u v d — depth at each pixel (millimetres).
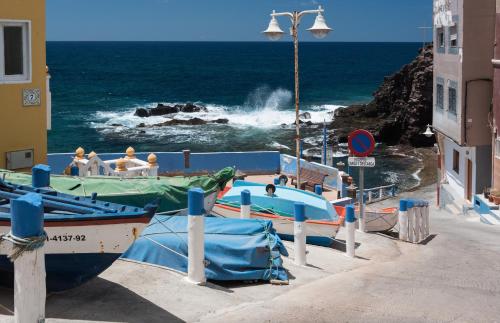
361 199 16500
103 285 8609
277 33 19047
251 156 27906
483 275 11266
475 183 26531
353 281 10203
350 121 64750
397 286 9875
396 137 55406
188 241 9086
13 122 13766
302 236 11336
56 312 7469
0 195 8383
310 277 10578
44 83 14289
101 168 18766
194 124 66000
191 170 27219
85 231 7535
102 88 108062
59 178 13500
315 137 57500
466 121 25922
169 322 7375
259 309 8102
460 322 7844
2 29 13336
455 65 26672
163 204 13109
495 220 22797
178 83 118875
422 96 53219
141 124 65750
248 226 10344
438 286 10023
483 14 25312
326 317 7832
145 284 8758
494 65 24609
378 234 17094
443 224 22672
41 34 14078
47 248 7566
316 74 142750
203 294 8617
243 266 9789
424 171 43656
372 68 164375
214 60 195250
